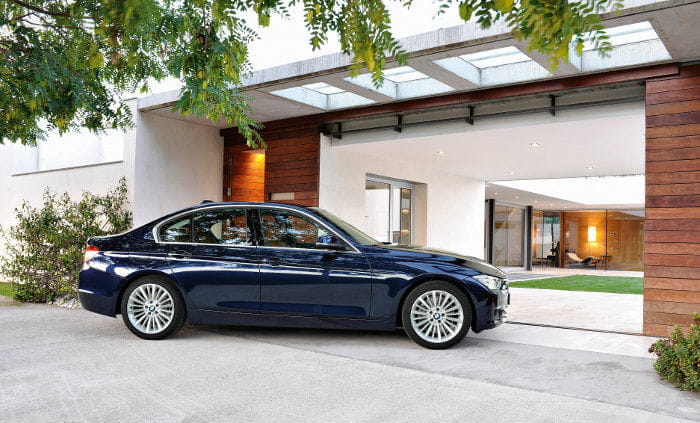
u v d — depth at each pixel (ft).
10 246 30.68
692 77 19.26
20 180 39.22
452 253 18.10
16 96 15.72
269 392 12.12
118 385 12.60
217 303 17.70
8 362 14.84
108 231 30.35
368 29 5.61
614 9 3.97
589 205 73.20
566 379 13.46
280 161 32.50
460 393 12.14
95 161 33.58
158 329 18.16
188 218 18.65
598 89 23.32
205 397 11.72
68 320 22.26
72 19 11.27
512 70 24.03
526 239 74.90
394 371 14.07
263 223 18.24
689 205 18.81
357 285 17.06
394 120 29.78
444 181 43.73
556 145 31.40
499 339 18.65
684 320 18.70
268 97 26.89
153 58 16.51
